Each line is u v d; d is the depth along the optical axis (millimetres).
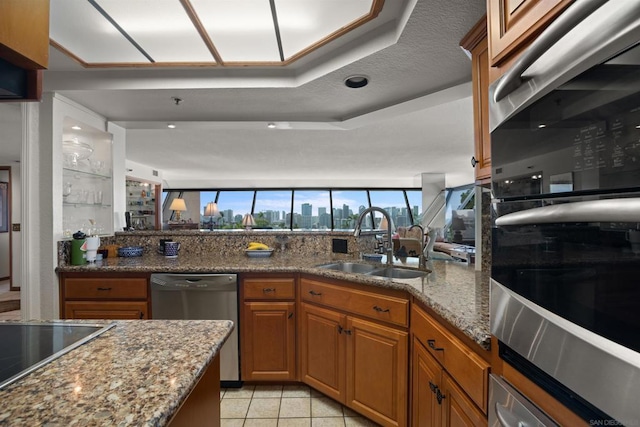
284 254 2660
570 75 528
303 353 2014
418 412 1363
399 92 2096
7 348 782
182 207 7230
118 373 651
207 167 6727
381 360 1562
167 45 1691
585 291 514
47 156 2066
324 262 2242
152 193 7090
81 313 2105
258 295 2049
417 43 1494
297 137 4117
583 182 516
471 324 937
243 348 2057
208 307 2061
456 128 3688
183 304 2066
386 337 1546
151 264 2186
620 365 442
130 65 1909
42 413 514
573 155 534
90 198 2551
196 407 761
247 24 1507
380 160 5926
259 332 2043
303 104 2330
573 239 542
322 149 4910
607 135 469
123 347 786
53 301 2078
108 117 2596
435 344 1193
